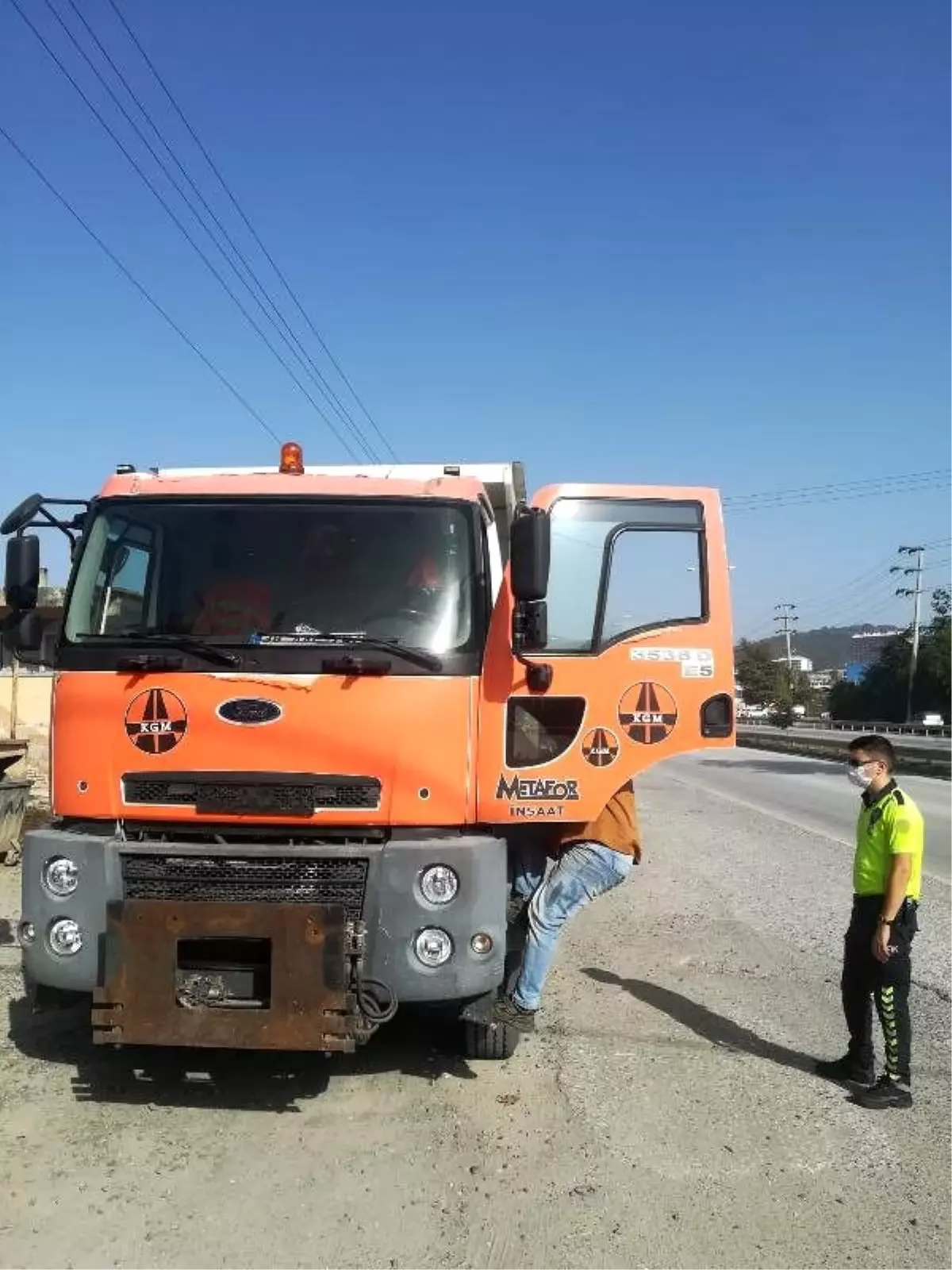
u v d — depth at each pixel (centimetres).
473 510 511
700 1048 585
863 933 529
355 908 466
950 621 5456
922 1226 396
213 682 480
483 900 470
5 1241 366
